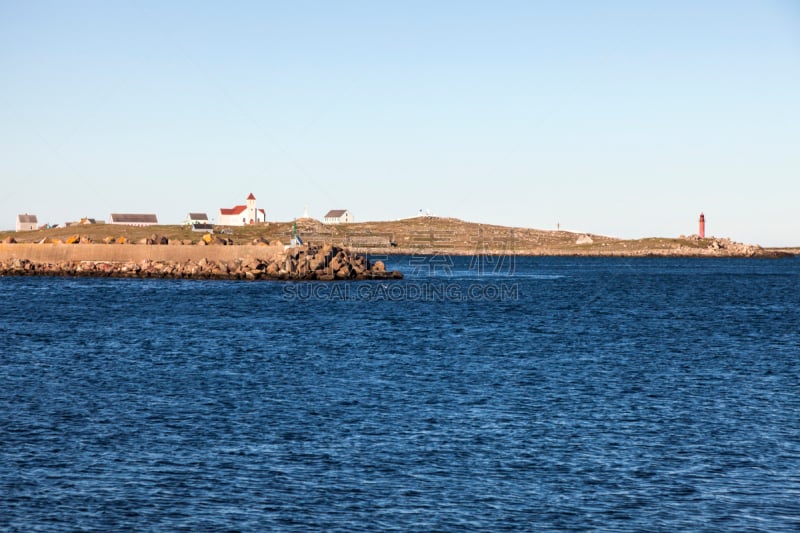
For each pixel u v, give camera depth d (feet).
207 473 99.19
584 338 239.50
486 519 86.12
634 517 87.10
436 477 98.48
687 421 126.31
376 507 88.94
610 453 108.47
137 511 87.45
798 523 85.87
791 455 108.06
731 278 654.12
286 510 88.02
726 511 88.79
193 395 144.25
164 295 395.75
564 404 138.62
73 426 120.47
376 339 233.76
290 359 189.98
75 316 292.20
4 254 585.22
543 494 93.15
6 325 260.42
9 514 86.33
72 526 83.61
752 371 175.11
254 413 130.11
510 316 315.78
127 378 161.17
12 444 110.32
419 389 151.64
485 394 147.02
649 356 198.80
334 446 110.83
